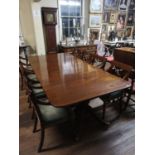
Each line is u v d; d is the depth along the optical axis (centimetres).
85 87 142
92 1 426
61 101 116
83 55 290
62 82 155
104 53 405
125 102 224
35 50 407
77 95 126
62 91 134
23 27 381
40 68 204
